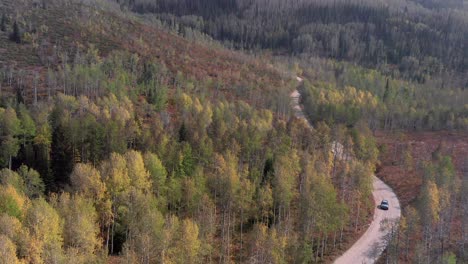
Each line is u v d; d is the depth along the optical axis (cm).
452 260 6103
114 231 6450
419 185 9688
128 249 5353
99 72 12825
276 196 7106
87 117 8819
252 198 7294
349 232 7762
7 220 4972
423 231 7050
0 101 10519
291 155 8300
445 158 9094
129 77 13612
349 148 9762
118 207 6338
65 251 5175
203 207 6419
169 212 7025
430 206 6869
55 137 8400
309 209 6600
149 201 6244
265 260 5650
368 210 8594
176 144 8206
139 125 9919
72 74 12731
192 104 12075
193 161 8100
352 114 13925
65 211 5594
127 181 6494
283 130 9881
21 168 7162
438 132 13875
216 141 9144
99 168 7406
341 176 8156
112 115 9675
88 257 5241
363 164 8750
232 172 6906
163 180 7112
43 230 5088
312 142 9719
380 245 7369
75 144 8281
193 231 5556
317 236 7406
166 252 5422
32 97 12069
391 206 8956
